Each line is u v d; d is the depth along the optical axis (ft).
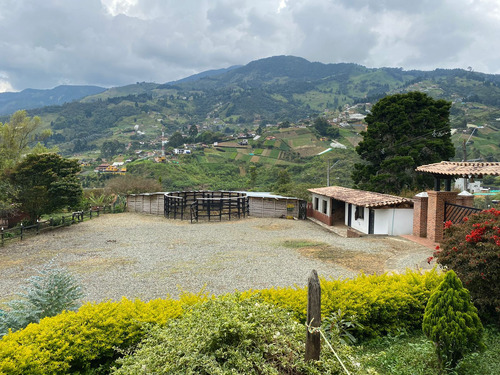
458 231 22.77
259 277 36.55
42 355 14.12
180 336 12.53
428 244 48.44
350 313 19.07
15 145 103.60
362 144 93.66
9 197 72.08
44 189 72.23
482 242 20.39
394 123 89.10
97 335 16.05
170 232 68.54
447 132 89.40
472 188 148.56
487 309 21.16
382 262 40.32
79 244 57.31
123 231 69.92
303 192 104.94
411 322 20.70
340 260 42.16
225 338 11.96
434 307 15.84
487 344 17.99
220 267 41.01
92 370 15.67
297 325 13.23
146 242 58.49
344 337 18.08
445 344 15.29
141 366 11.46
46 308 19.88
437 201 49.14
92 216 92.17
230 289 33.12
